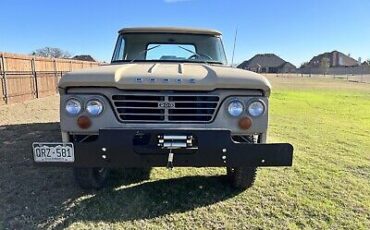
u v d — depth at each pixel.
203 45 4.55
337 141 7.03
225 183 4.15
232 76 3.05
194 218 3.22
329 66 104.19
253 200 3.66
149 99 2.99
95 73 3.02
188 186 4.03
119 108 2.99
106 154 2.92
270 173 4.63
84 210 3.33
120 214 3.27
